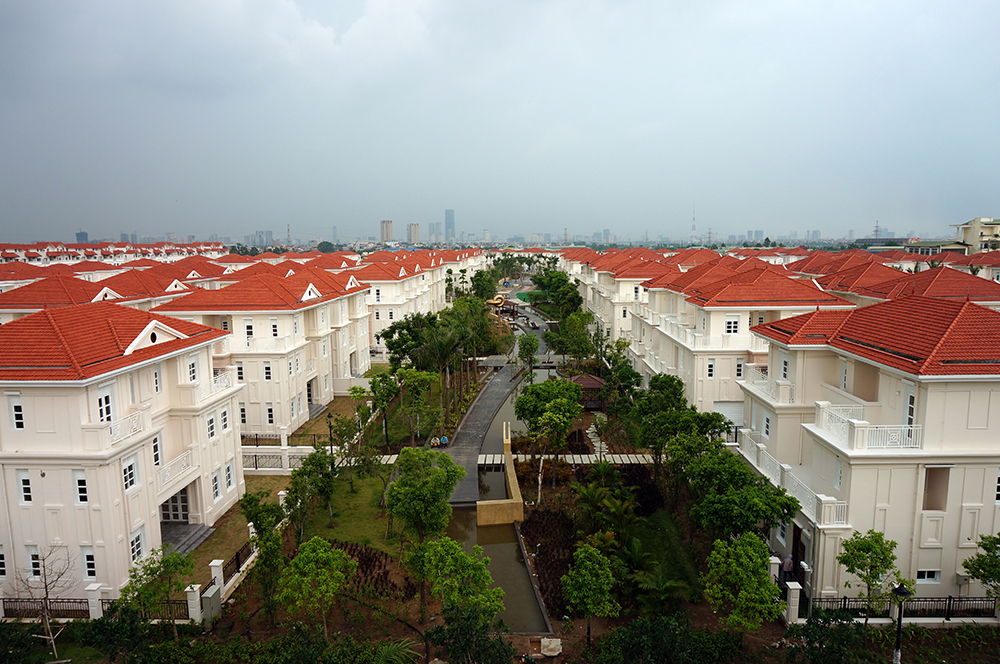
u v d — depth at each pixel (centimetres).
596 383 5234
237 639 2178
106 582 2384
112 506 2375
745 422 3372
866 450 2227
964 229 12681
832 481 2391
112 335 2623
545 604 2523
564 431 3516
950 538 2256
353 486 3584
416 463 2723
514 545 3094
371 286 7475
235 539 3019
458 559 2136
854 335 2661
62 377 2250
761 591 1966
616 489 3144
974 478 2228
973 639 2131
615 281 6675
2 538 2397
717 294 4091
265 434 4525
